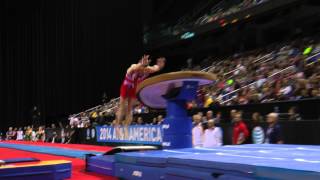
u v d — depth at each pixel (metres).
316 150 3.98
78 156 9.17
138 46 25.42
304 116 9.27
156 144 12.27
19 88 26.06
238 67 17.48
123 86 5.73
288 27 18.72
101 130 15.83
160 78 4.61
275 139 8.38
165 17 23.89
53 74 24.98
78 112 24.62
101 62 25.00
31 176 4.50
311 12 16.91
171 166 3.43
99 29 25.06
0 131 26.27
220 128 10.05
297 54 15.27
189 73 4.58
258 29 19.75
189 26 22.20
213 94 15.27
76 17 25.14
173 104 4.88
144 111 16.12
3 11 26.09
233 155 3.44
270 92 11.81
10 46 26.20
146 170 3.90
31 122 25.34
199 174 3.06
